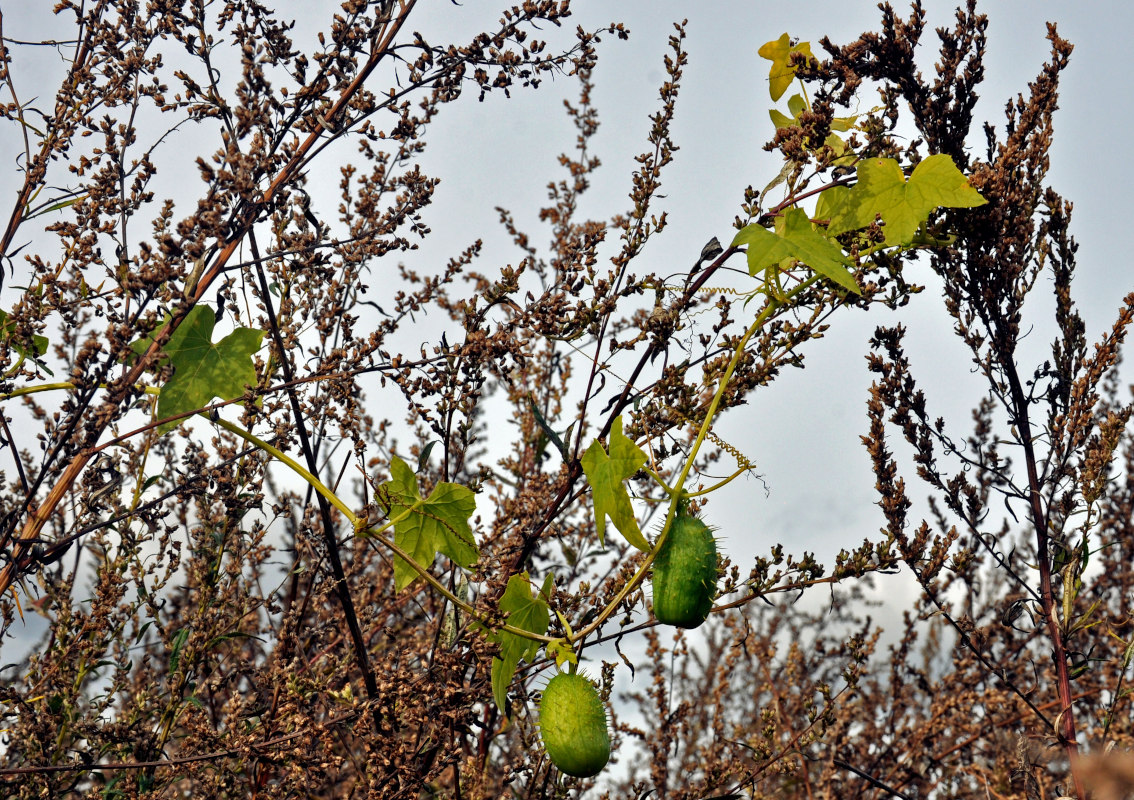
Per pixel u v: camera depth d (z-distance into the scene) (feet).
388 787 8.70
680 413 9.08
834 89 9.41
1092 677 13.80
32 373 8.24
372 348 8.89
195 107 8.27
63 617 9.48
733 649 14.05
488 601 8.29
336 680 10.56
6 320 8.09
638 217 9.36
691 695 16.93
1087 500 10.07
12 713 9.16
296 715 9.00
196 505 11.60
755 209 9.04
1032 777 10.02
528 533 9.47
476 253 10.24
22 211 8.41
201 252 7.56
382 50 8.86
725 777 11.41
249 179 7.80
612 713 12.69
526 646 8.94
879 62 10.28
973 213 10.15
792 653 15.96
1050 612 10.11
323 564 10.12
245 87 7.95
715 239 8.89
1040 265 10.72
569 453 9.31
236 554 10.53
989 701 13.69
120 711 11.02
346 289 10.29
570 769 7.57
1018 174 10.34
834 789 15.05
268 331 9.80
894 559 9.77
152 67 8.47
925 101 10.60
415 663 11.20
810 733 10.84
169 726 9.68
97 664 9.57
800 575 9.59
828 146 8.82
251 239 8.50
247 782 9.60
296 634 9.89
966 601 14.39
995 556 10.39
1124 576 13.78
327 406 9.90
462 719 9.17
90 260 8.02
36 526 7.86
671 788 14.49
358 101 8.82
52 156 8.48
